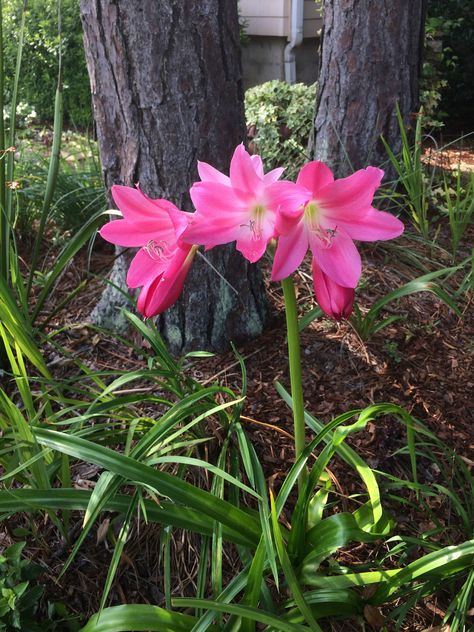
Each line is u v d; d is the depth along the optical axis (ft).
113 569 1.86
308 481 1.94
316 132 4.70
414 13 4.30
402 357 3.11
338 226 1.59
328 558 2.27
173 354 3.04
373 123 4.45
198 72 2.65
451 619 2.15
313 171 1.47
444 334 3.36
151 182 2.82
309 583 2.05
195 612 2.04
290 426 2.67
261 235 1.54
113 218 3.00
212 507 1.91
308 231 1.58
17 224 4.15
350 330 3.20
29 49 7.73
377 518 2.00
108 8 2.57
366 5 4.20
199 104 2.70
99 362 3.01
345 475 2.53
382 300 3.01
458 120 9.32
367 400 2.84
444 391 2.95
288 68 8.81
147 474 1.85
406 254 4.02
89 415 2.16
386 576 1.99
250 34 9.00
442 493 2.49
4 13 7.78
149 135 2.74
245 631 1.89
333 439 1.83
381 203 4.54
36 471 2.10
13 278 2.94
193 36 2.60
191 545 2.27
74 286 3.66
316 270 1.66
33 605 2.05
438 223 4.68
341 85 4.42
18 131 6.05
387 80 4.36
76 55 7.75
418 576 1.94
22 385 2.26
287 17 8.61
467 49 8.84
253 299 3.10
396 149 4.53
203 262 2.91
